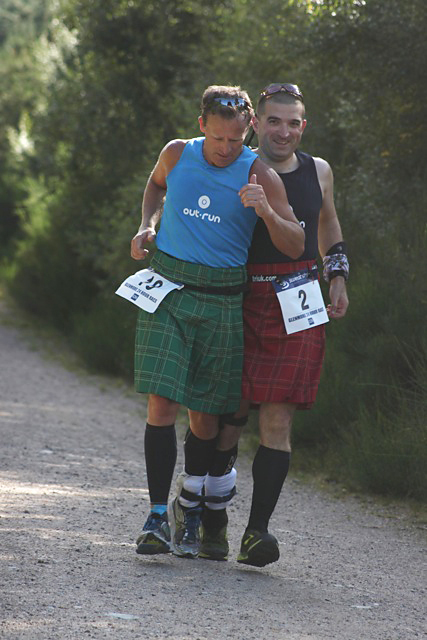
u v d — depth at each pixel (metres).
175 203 12.14
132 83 44.56
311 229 12.53
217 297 12.07
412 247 22.22
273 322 12.30
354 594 12.16
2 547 12.62
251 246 12.38
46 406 29.11
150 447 12.23
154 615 10.28
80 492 17.27
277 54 29.84
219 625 10.13
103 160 45.03
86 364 37.78
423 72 25.08
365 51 26.03
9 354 40.09
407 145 26.11
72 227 45.12
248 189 11.46
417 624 11.09
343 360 22.41
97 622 9.90
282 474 12.28
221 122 11.64
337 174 27.73
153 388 11.81
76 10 45.78
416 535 16.30
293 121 12.35
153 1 44.47
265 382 12.21
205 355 12.08
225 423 12.81
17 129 72.00
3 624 9.63
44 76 51.34
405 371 21.02
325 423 21.88
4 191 69.81
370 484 19.30
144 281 12.18
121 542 13.59
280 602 11.31
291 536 15.55
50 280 46.78
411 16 25.16
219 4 42.19
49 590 10.89
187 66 43.75
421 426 18.72
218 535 13.09
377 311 21.75
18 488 17.02
